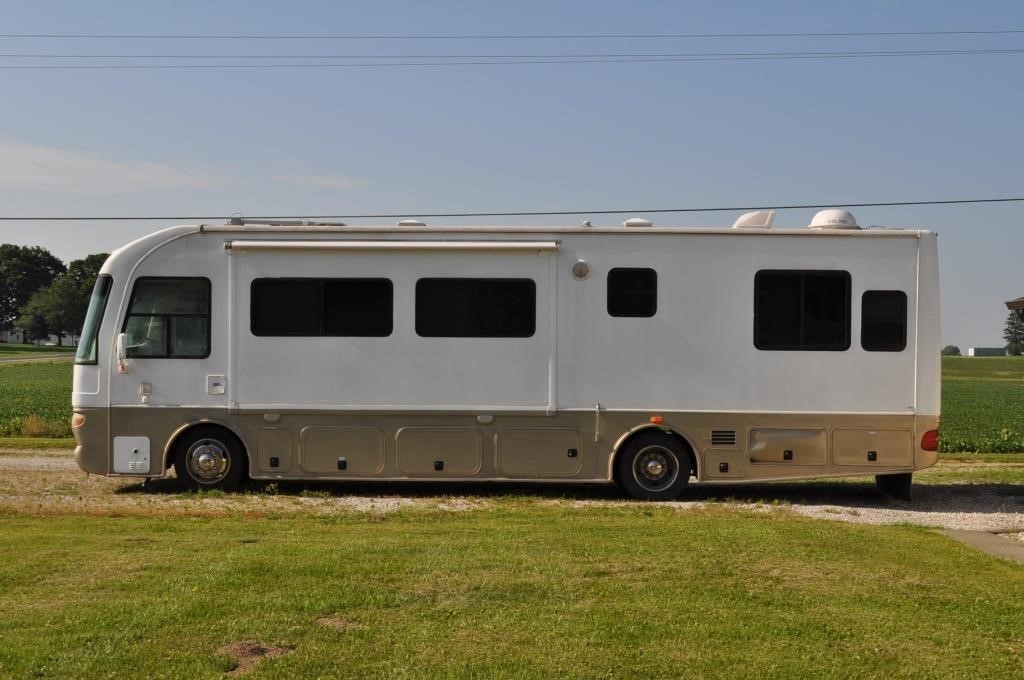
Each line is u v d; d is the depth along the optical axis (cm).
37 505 1089
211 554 808
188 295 1227
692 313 1227
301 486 1298
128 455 1222
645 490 1229
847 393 1227
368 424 1221
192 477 1231
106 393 1222
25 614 623
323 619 628
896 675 550
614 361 1224
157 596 670
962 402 4669
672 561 806
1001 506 1262
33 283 14838
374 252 1226
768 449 1224
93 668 529
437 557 805
